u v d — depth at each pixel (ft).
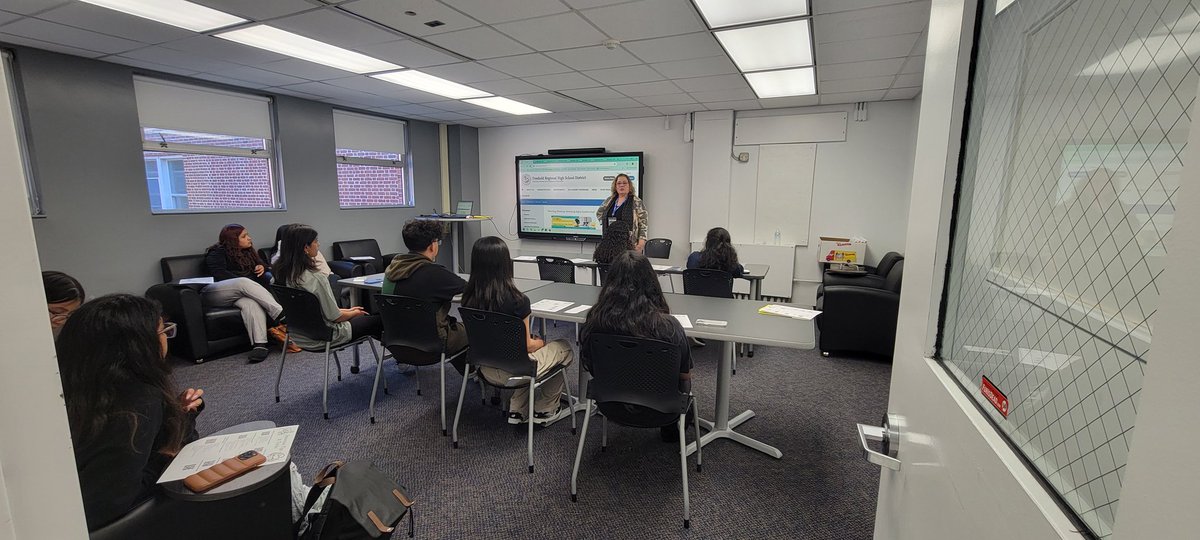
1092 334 1.37
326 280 10.04
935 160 2.35
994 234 1.94
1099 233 1.38
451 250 24.99
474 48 11.50
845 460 8.04
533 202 23.94
